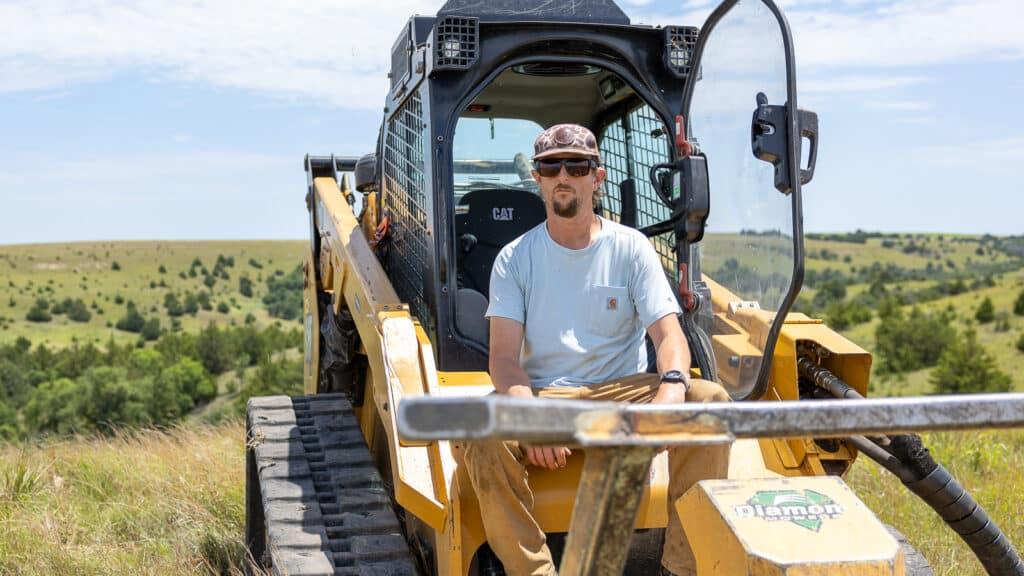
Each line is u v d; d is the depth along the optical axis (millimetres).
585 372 3279
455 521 3078
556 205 3184
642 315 3232
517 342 3230
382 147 4992
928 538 5230
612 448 1531
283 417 4867
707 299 3688
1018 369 57562
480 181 4305
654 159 4164
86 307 181500
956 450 7430
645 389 3205
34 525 5875
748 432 1525
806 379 3523
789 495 2297
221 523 5891
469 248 4184
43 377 90688
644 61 3980
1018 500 5906
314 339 5777
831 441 3352
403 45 4438
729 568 2193
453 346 3805
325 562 3379
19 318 169875
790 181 3037
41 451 8742
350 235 4828
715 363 3643
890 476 6355
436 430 1329
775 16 3072
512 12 3959
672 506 3033
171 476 7125
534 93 4301
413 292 4305
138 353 92688
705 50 3668
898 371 62281
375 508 3879
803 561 2068
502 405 1338
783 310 3076
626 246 3277
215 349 96125
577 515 1660
